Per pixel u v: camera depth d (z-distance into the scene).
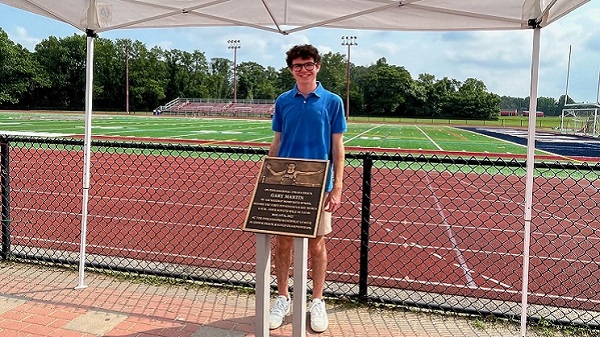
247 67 103.25
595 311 4.08
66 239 6.20
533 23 3.26
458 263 5.74
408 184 11.62
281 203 2.79
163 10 4.00
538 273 5.46
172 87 92.12
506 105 119.50
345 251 6.09
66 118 43.34
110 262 4.98
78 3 3.85
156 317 3.62
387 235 6.85
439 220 7.99
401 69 91.12
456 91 92.69
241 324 3.53
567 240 6.92
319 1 3.62
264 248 2.77
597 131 39.53
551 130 51.19
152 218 7.50
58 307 3.74
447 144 26.27
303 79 3.18
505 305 4.17
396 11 3.65
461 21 3.75
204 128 33.31
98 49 82.44
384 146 23.44
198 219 7.48
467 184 11.82
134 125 35.06
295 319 2.78
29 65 77.88
